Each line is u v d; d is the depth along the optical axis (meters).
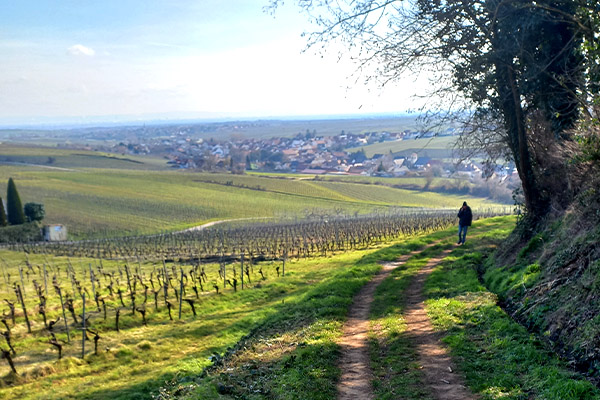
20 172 173.12
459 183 134.25
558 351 10.39
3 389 15.71
